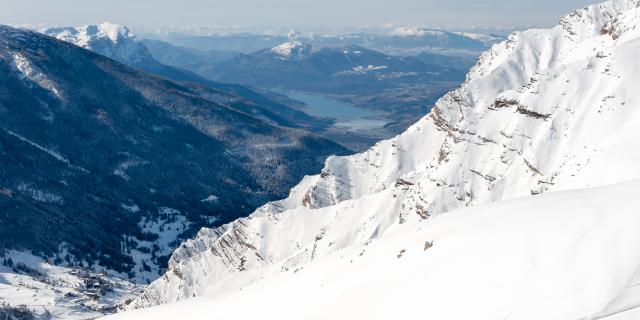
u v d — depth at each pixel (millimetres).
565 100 139750
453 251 42281
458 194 145000
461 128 159125
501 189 136375
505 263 36438
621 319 28062
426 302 36406
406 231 62281
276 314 49969
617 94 126250
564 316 29359
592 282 31359
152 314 78125
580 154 118500
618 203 39656
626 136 110125
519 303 31703
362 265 53062
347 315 40875
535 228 39906
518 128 144125
